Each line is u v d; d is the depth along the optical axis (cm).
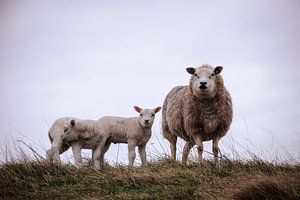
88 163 1171
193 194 856
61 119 1186
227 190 841
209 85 1133
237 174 927
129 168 1019
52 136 1172
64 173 1014
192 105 1180
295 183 829
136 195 869
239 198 802
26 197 895
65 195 898
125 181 938
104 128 1288
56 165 1030
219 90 1167
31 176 999
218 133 1195
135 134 1295
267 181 816
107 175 985
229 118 1186
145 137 1310
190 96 1187
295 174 891
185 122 1206
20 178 988
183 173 954
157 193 877
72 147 1173
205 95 1145
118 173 983
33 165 1023
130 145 1298
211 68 1192
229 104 1187
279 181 826
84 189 927
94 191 916
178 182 922
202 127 1195
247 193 803
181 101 1248
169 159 1077
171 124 1287
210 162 1030
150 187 914
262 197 796
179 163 1050
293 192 787
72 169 1025
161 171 972
